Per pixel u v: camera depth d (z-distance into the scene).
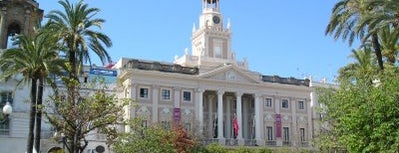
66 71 43.59
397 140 24.58
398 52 46.34
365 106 26.47
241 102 80.69
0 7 55.38
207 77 76.38
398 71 34.78
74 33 42.12
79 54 42.84
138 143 50.22
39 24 46.97
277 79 82.88
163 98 73.12
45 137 58.75
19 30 56.12
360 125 26.64
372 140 25.95
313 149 68.06
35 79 42.00
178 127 62.78
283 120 81.06
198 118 74.38
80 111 31.30
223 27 86.12
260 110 79.50
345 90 31.70
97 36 43.09
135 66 72.56
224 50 85.00
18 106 57.81
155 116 71.56
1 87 57.47
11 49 41.31
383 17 38.41
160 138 52.88
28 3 56.22
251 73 79.94
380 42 46.72
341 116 30.28
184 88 74.94
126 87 71.12
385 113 25.73
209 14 86.88
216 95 78.94
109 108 32.53
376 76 33.78
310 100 84.38
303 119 82.94
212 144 67.38
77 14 42.53
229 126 78.62
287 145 79.06
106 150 63.59
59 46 42.41
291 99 82.81
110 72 71.69
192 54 88.31
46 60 41.75
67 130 32.16
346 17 43.47
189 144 60.47
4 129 56.84
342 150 43.53
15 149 56.84
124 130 58.62
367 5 39.91
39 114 41.88
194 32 88.56
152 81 72.62
